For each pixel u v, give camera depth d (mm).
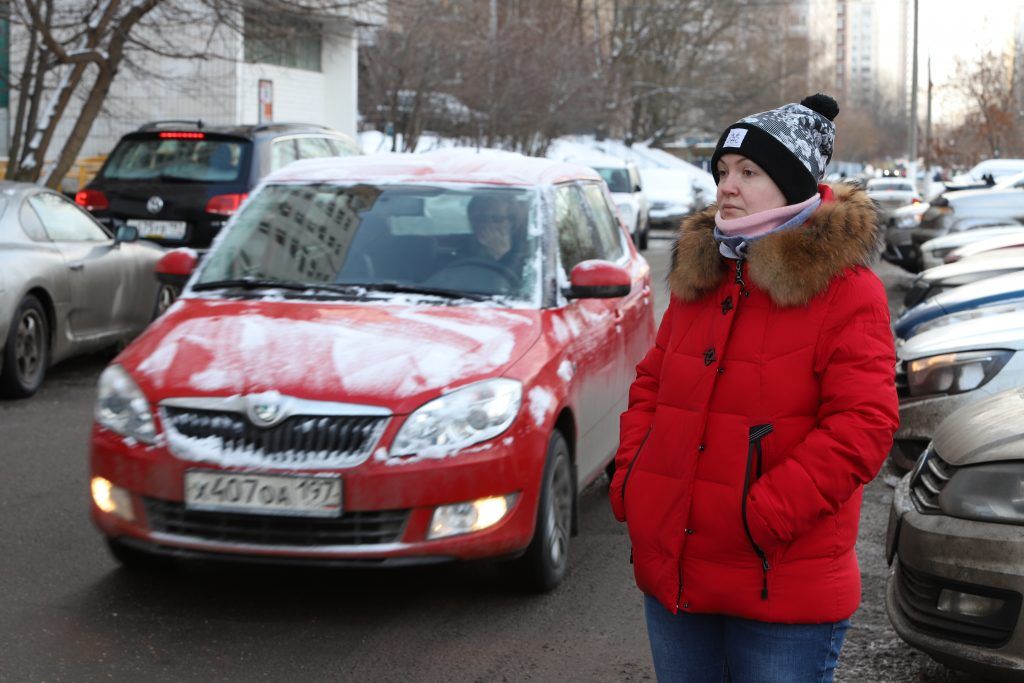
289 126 14000
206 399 4914
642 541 2848
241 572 5621
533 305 5723
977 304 8266
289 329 5328
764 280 2725
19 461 7613
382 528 4789
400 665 4586
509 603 5281
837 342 2729
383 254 5992
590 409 5934
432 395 4895
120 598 5238
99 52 16078
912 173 52875
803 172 2805
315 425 4816
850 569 2799
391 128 34500
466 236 6043
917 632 4121
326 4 20328
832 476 2670
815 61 73938
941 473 4219
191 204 12438
